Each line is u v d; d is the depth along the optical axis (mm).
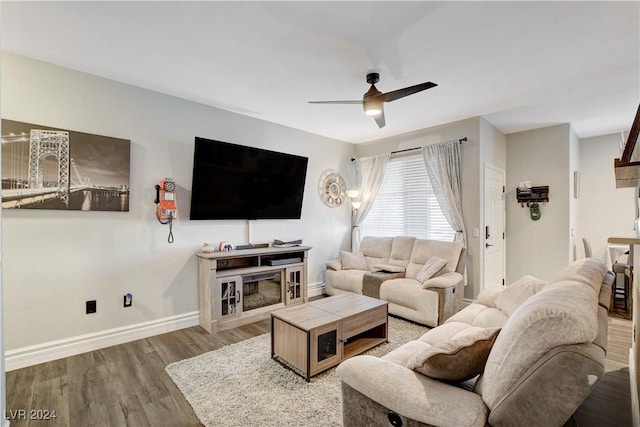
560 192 4641
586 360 971
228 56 2645
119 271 3111
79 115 2896
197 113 3684
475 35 2330
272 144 4453
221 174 3742
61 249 2797
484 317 2512
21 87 2625
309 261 4992
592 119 4398
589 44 2459
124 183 3115
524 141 4969
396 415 1298
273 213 4379
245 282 3703
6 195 2529
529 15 2088
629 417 1764
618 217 5086
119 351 2910
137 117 3238
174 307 3477
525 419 1054
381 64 2775
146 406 2086
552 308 1080
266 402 2109
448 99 3609
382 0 1938
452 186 4363
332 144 5375
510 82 3166
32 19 2131
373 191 5352
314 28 2244
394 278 4078
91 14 2084
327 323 2477
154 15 2098
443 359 1325
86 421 1938
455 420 1133
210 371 2514
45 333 2715
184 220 3584
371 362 1523
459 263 3941
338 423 1906
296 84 3193
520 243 5000
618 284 4703
